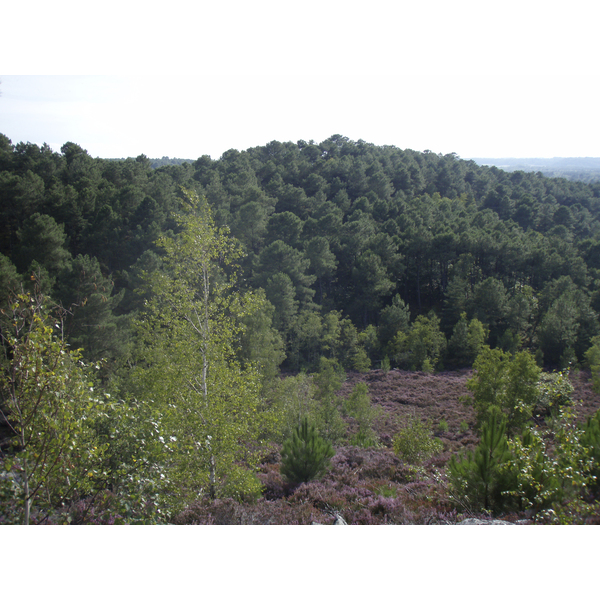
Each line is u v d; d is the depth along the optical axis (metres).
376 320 57.16
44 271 24.56
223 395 9.93
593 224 96.12
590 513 6.20
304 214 72.44
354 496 9.33
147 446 5.91
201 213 11.40
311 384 24.70
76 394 4.94
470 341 42.84
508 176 138.00
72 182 49.34
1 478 4.67
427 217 75.56
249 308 11.09
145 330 10.98
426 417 27.36
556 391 7.68
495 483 7.60
